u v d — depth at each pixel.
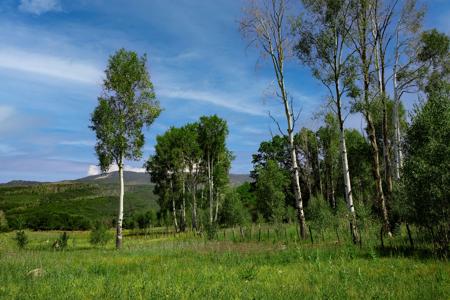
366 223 21.86
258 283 10.34
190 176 65.69
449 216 14.59
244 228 39.88
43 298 9.36
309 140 62.59
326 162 64.25
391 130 44.50
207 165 63.84
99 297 9.28
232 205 48.22
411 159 16.09
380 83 27.70
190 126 64.06
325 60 23.27
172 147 64.56
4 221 66.38
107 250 30.94
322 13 23.67
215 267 14.60
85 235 65.00
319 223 26.67
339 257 15.27
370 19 26.97
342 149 23.05
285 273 12.14
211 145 62.41
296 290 8.98
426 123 16.25
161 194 69.69
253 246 23.64
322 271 11.95
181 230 67.25
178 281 11.09
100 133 36.00
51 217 85.00
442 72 29.61
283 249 20.34
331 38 23.05
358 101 23.08
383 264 12.83
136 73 36.59
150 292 9.24
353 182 56.28
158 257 19.67
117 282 11.35
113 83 36.41
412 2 27.39
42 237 60.34
